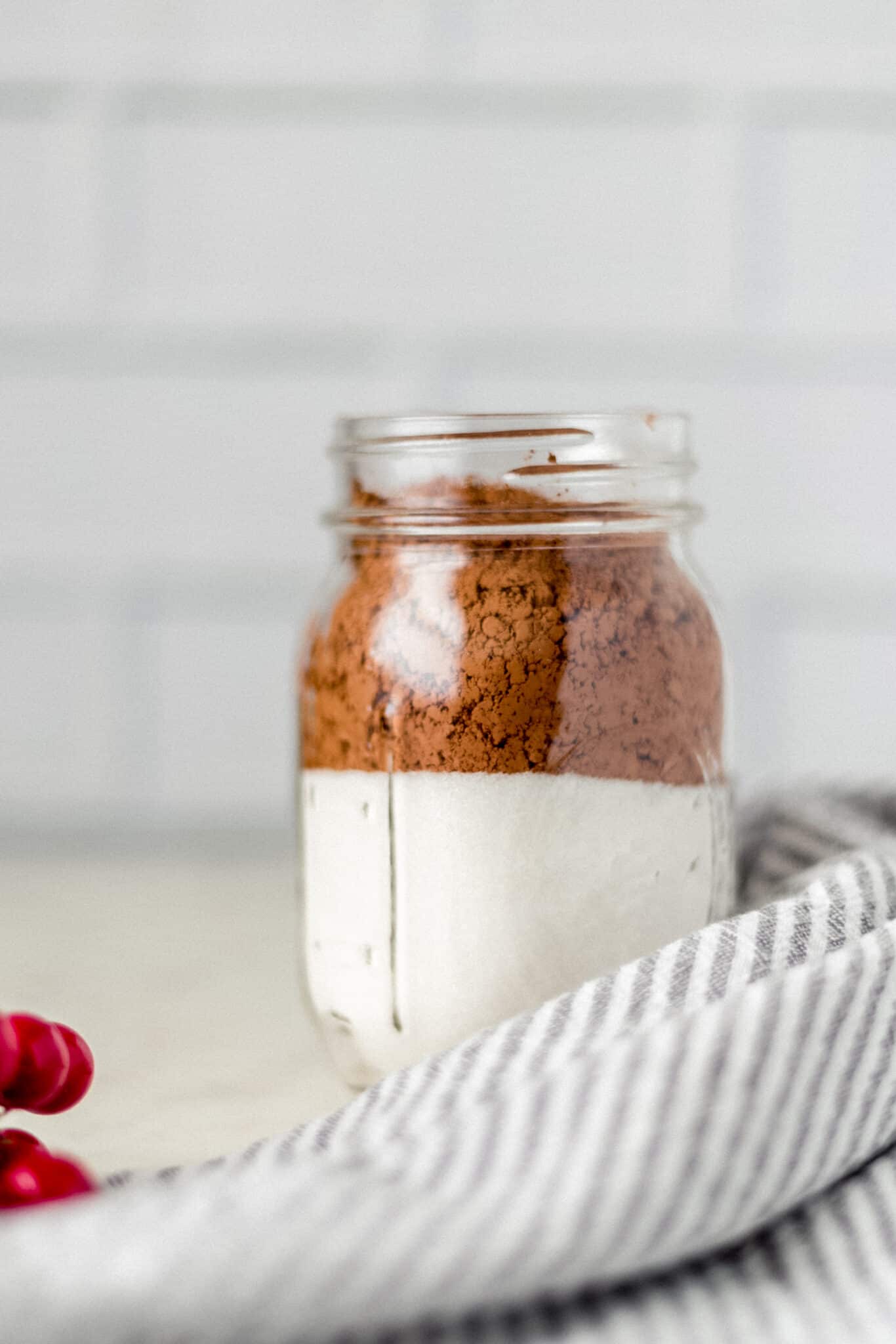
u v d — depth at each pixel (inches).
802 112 32.2
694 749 23.1
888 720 33.2
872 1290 19.5
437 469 22.8
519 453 22.7
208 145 32.4
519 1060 21.3
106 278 32.6
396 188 32.5
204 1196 17.5
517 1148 19.4
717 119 32.3
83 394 32.8
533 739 22.5
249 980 27.3
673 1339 18.5
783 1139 20.4
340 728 23.1
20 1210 19.4
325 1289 16.9
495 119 32.4
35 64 32.2
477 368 32.7
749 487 32.9
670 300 32.6
